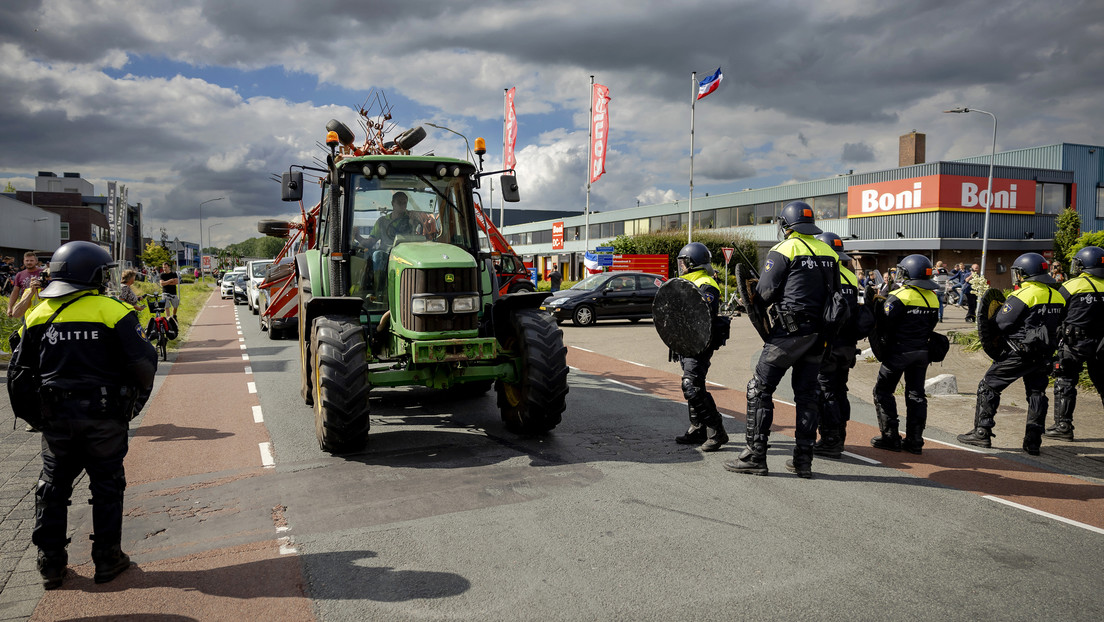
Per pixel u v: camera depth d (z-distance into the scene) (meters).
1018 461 5.96
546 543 4.09
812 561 3.86
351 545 4.07
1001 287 36.09
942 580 3.64
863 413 7.99
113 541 3.65
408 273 5.99
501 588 3.53
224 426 7.14
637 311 19.12
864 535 4.24
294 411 7.88
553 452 6.11
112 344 3.65
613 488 5.10
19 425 6.96
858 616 3.27
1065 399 6.72
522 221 83.62
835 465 5.80
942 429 7.20
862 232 38.25
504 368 6.36
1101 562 3.88
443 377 6.18
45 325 3.54
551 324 6.49
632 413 7.77
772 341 5.32
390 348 6.50
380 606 3.36
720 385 9.81
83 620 3.26
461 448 6.23
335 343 5.82
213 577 3.68
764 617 3.25
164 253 61.12
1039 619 3.25
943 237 34.72
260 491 5.06
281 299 13.96
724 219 46.19
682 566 3.78
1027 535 4.26
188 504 4.81
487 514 4.57
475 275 6.09
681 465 5.72
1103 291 6.50
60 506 3.58
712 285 5.89
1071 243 34.88
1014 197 36.69
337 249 6.65
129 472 5.55
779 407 8.30
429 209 6.98
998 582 3.62
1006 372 6.23
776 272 5.23
